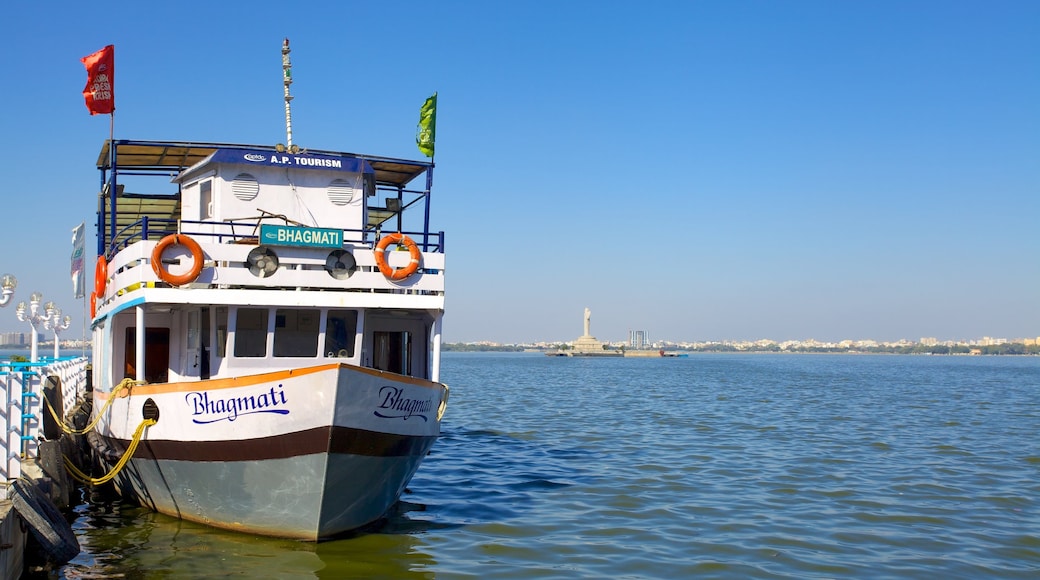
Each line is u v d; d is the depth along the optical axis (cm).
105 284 2219
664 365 19650
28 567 1543
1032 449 3438
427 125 2309
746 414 5122
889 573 1692
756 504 2328
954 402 6334
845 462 3075
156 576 1562
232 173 2081
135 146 2219
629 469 2930
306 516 1720
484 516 2169
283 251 1909
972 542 1933
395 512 2186
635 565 1733
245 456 1688
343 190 2166
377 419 1698
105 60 2059
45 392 2136
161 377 2258
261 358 1911
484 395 7188
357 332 1988
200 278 1834
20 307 2536
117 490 2236
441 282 2030
